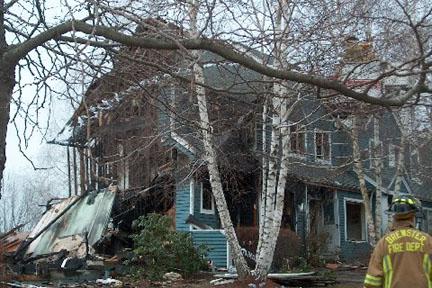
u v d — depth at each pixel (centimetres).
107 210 1881
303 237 2084
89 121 431
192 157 1692
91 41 460
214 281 1473
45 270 1596
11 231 1952
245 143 1592
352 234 2656
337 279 1683
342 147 2267
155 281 1512
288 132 1328
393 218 479
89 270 1598
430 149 2389
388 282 455
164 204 2048
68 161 2416
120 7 598
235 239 1405
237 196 1936
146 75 569
